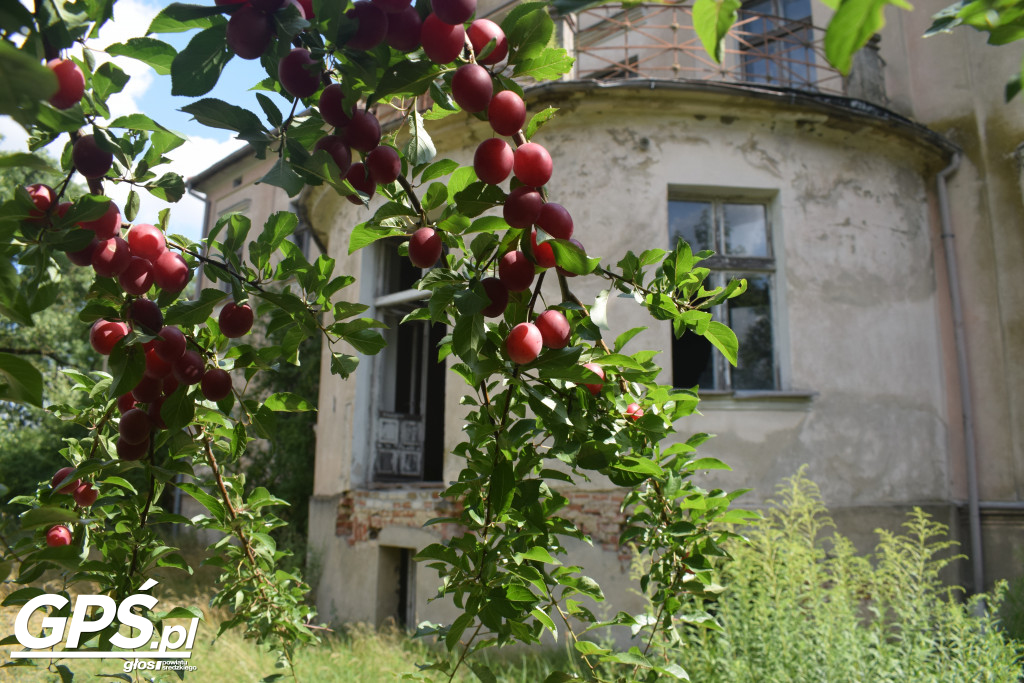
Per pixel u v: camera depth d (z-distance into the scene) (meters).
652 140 6.11
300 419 9.41
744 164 6.19
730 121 6.22
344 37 0.98
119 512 1.82
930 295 6.65
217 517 2.06
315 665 4.56
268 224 1.43
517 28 1.12
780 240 6.20
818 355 6.01
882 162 6.63
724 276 6.22
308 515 8.63
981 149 6.87
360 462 7.45
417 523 6.45
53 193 1.07
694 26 0.61
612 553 5.32
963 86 7.09
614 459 1.40
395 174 1.17
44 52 0.91
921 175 6.94
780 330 6.11
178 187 1.23
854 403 6.02
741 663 3.23
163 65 1.06
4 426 9.13
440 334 9.09
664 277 1.51
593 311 1.36
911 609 3.56
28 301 1.07
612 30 8.95
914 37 7.49
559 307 1.37
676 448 1.85
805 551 3.78
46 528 1.47
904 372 6.30
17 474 8.95
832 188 6.38
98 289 1.25
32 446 9.42
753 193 6.28
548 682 1.47
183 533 10.48
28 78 0.59
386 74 1.06
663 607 1.95
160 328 1.27
